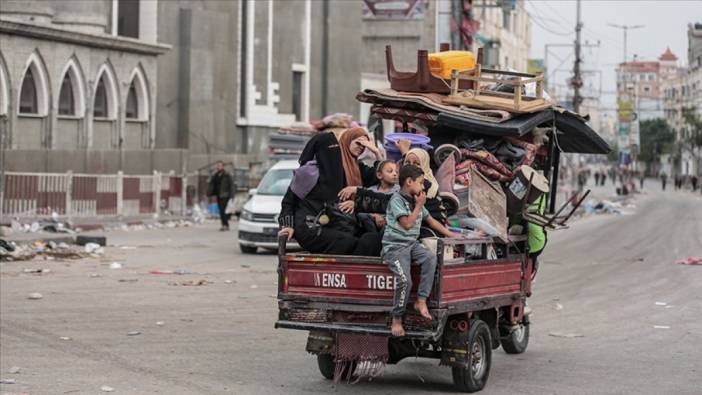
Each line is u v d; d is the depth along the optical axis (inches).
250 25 2101.4
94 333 515.2
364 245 379.2
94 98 1604.3
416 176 363.3
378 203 385.1
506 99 437.4
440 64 445.1
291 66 2277.3
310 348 391.5
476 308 394.0
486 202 410.6
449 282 371.9
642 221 1845.5
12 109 1418.6
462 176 410.3
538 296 707.4
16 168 1339.8
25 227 1131.9
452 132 438.9
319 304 384.8
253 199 1015.6
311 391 392.5
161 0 1886.1
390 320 374.3
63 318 561.6
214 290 698.2
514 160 436.5
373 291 376.8
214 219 1617.9
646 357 476.4
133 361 445.1
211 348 480.4
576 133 474.9
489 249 413.7
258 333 525.0
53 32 1466.5
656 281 805.2
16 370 417.4
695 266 933.8
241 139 2107.5
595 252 1106.1
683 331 554.3
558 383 415.5
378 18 2485.2
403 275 360.8
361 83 2539.4
